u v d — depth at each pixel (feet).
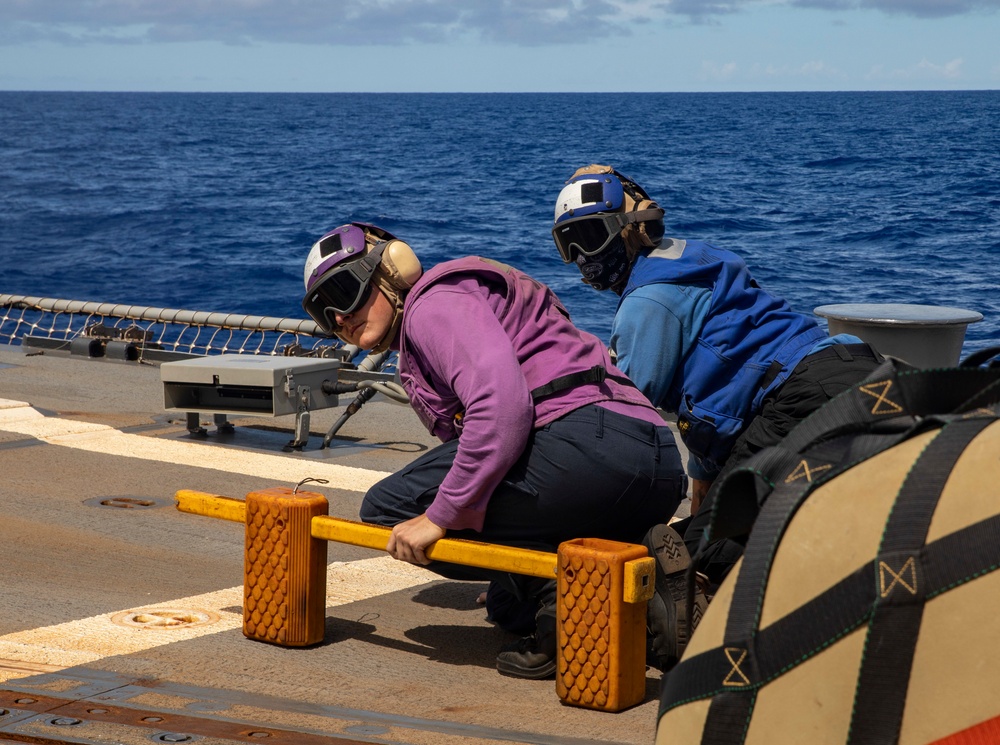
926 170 170.81
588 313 63.00
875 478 3.52
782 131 322.96
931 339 18.86
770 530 3.67
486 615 13.14
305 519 11.39
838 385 11.02
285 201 139.74
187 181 170.71
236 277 82.17
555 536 11.01
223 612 12.72
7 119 472.85
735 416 11.68
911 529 3.33
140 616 12.46
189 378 21.36
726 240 96.02
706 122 406.41
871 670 3.28
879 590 3.30
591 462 10.61
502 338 10.54
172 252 94.89
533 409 10.50
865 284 71.72
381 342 11.76
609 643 10.00
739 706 3.59
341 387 21.80
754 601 3.63
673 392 12.01
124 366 30.09
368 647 11.82
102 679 10.44
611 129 355.56
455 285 10.93
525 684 10.93
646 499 10.95
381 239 11.84
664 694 3.98
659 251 12.27
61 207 130.52
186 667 10.87
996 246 88.89
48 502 17.39
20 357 31.12
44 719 9.32
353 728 9.39
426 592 13.99
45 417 23.38
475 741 9.17
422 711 10.03
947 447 3.45
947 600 3.24
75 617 12.41
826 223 106.11
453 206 134.21
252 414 21.39
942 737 3.18
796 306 65.41
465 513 10.58
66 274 83.15
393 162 216.33
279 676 10.78
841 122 390.01
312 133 350.02
